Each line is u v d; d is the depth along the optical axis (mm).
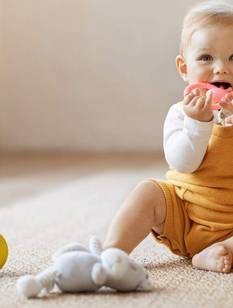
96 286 924
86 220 1669
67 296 916
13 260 1184
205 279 1026
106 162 3049
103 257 927
